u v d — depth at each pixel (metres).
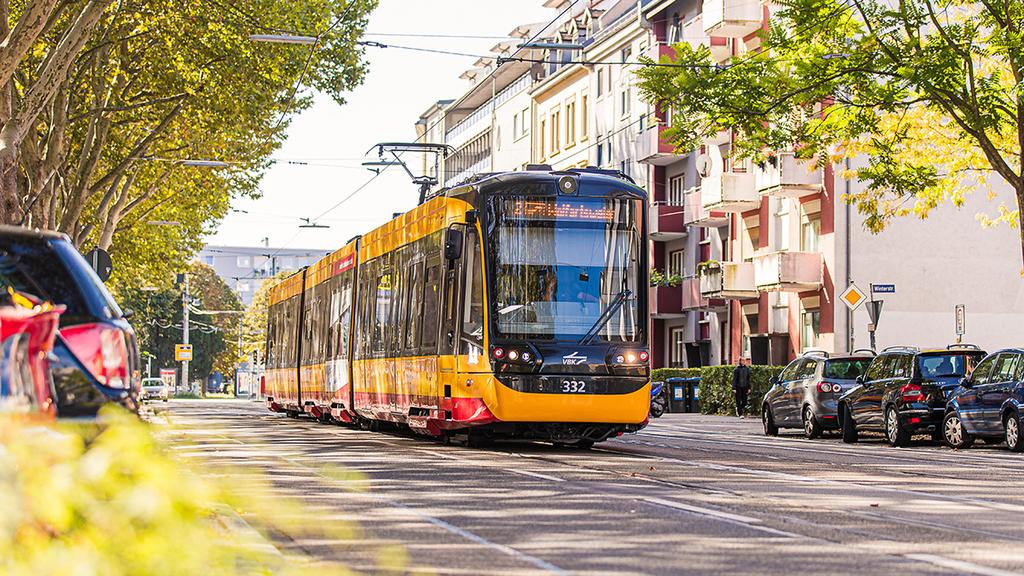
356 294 25.39
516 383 17.55
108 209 48.47
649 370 18.19
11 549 2.75
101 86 36.25
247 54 34.75
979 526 9.52
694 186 51.66
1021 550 8.18
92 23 26.88
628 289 18.31
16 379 3.98
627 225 18.45
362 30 38.09
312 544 8.22
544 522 9.48
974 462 17.53
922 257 39.66
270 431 24.72
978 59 27.86
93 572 2.77
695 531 8.98
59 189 41.25
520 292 17.84
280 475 13.39
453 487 12.27
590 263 18.19
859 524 9.52
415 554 7.80
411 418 20.41
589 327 17.97
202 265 113.56
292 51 35.94
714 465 15.68
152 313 108.38
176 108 38.34
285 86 36.97
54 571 2.75
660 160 53.25
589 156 61.69
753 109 24.78
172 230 56.72
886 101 24.23
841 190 39.66
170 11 34.22
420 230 20.53
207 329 111.81
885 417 23.09
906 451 20.77
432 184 34.12
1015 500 11.67
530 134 70.44
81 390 6.50
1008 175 23.80
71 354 6.53
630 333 18.17
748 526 9.29
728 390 41.75
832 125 25.70
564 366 17.72
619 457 17.08
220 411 44.28
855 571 7.21
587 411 17.73
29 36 23.31
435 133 93.31
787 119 25.58
